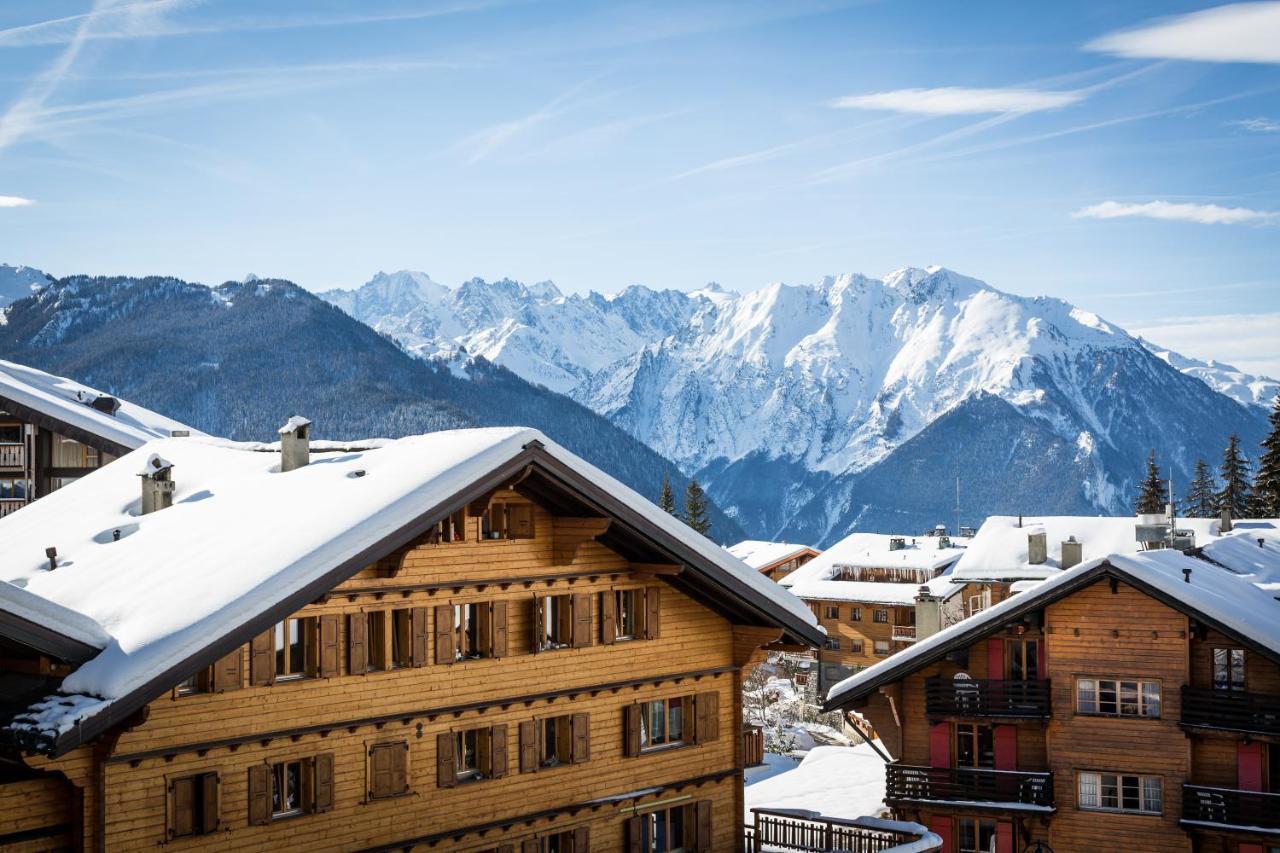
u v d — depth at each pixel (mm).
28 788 23109
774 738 76125
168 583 24078
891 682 45250
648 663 31906
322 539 24031
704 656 33188
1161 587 41188
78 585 25641
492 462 26547
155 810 23812
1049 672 43938
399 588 27203
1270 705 40688
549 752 30359
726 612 33344
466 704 28312
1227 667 42188
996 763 44938
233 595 22781
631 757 31469
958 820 44875
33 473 56156
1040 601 42844
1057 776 43781
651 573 31516
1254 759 41500
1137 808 42906
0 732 21562
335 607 26344
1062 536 73062
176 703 24031
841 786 60750
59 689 21812
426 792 27703
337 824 26281
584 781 30547
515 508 29297
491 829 28641
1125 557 41906
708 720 33125
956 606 89812
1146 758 42719
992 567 71312
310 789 26031
